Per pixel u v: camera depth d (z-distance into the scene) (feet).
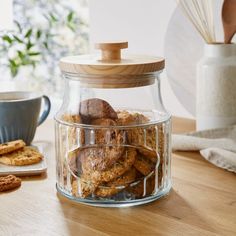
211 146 3.53
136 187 2.77
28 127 3.76
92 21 5.33
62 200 2.85
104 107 2.76
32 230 2.49
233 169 3.23
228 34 3.86
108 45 2.81
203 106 3.98
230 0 3.79
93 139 2.73
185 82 4.65
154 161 2.82
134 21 4.92
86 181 2.76
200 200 2.83
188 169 3.32
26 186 3.07
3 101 3.64
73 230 2.48
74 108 2.82
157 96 2.93
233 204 2.78
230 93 3.88
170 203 2.80
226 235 2.41
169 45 4.67
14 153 3.46
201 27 3.93
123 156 2.73
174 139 3.67
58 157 2.94
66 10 6.18
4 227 2.52
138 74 2.70
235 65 3.85
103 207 2.75
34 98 3.74
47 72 6.51
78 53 6.15
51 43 6.38
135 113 2.85
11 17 6.69
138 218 2.61
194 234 2.43
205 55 3.99
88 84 2.74
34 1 6.48
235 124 3.92
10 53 6.57
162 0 4.64
